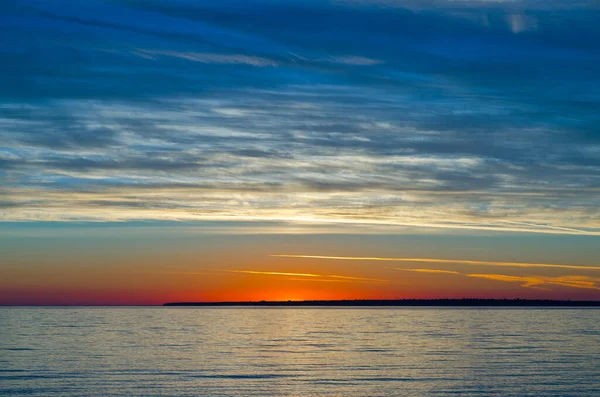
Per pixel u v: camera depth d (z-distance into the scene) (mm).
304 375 53688
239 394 44500
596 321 169500
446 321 171250
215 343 88688
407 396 44062
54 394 44344
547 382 49781
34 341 91375
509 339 97000
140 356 69375
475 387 47500
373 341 92938
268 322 165125
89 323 154625
